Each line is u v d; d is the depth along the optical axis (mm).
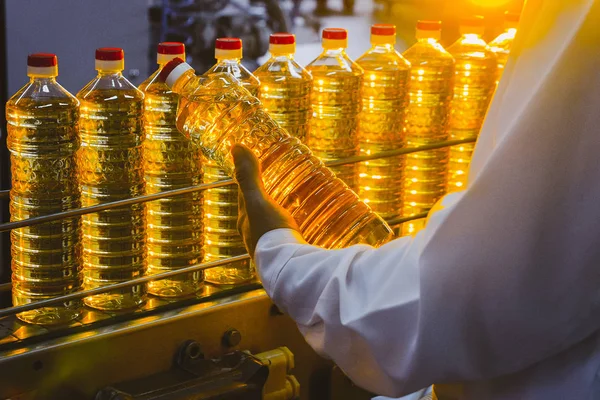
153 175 1430
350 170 1676
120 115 1353
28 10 2271
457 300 809
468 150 2037
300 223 1173
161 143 1418
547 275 799
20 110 1277
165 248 1433
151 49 2482
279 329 1448
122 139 1355
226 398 1253
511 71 895
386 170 1787
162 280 1426
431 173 1913
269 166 1199
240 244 1496
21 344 1202
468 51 2014
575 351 884
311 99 1612
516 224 792
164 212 1429
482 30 1939
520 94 854
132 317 1309
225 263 1346
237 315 1394
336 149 1668
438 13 2656
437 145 1617
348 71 1659
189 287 1409
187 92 1234
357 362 904
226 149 1267
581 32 775
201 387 1244
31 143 1281
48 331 1237
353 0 2689
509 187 792
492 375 856
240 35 2570
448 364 837
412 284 844
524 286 800
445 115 1901
